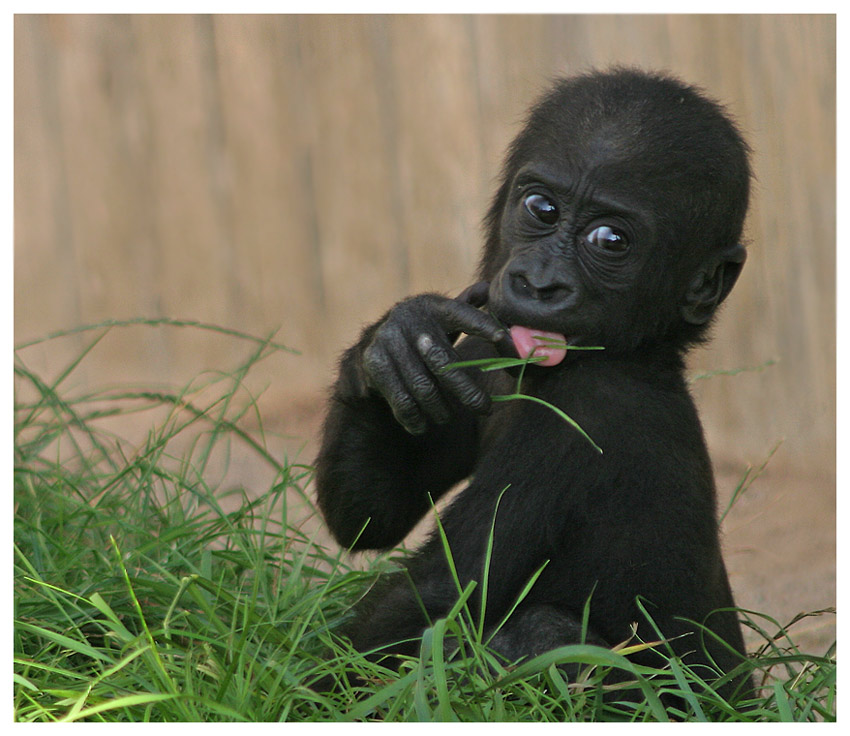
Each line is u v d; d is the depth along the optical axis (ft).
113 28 54.13
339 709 20.94
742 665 22.11
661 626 22.72
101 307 54.03
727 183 22.90
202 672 20.99
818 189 46.19
